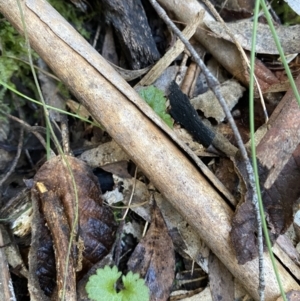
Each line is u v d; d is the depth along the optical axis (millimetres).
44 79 210
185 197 157
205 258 173
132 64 203
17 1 154
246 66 190
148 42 199
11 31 202
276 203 159
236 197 163
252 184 144
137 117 159
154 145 158
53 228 155
